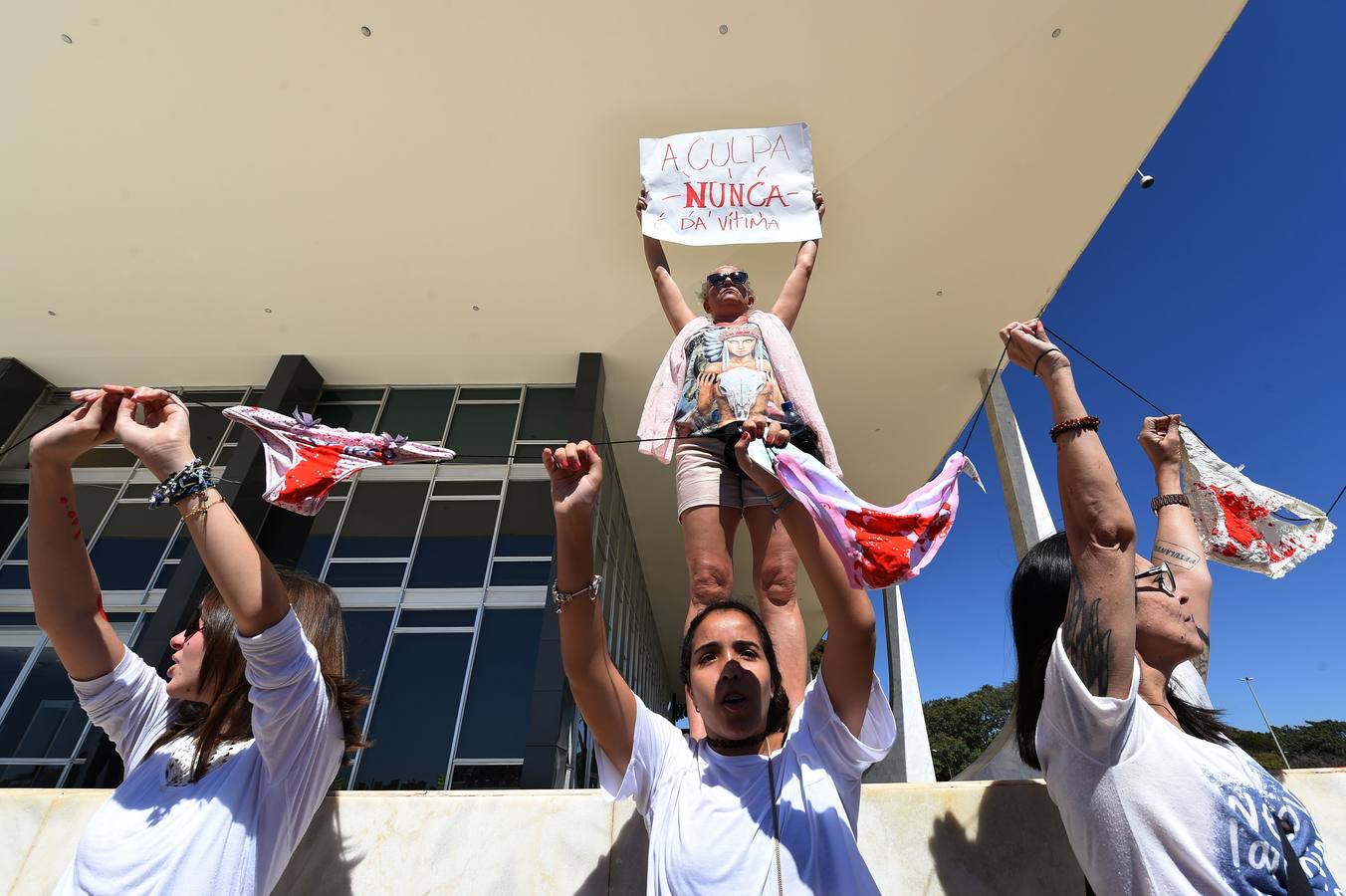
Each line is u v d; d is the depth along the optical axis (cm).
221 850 142
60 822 214
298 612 183
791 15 559
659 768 169
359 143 662
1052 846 187
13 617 853
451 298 845
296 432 183
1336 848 186
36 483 167
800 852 137
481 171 687
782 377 274
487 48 586
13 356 951
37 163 677
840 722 158
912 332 864
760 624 174
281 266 800
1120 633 143
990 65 586
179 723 176
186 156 673
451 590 834
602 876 192
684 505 264
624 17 564
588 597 167
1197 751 145
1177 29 559
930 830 193
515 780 684
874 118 627
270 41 580
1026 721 181
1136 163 661
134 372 982
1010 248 750
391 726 724
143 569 877
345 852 199
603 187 702
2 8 549
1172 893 129
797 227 331
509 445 952
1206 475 248
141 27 567
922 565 156
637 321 880
